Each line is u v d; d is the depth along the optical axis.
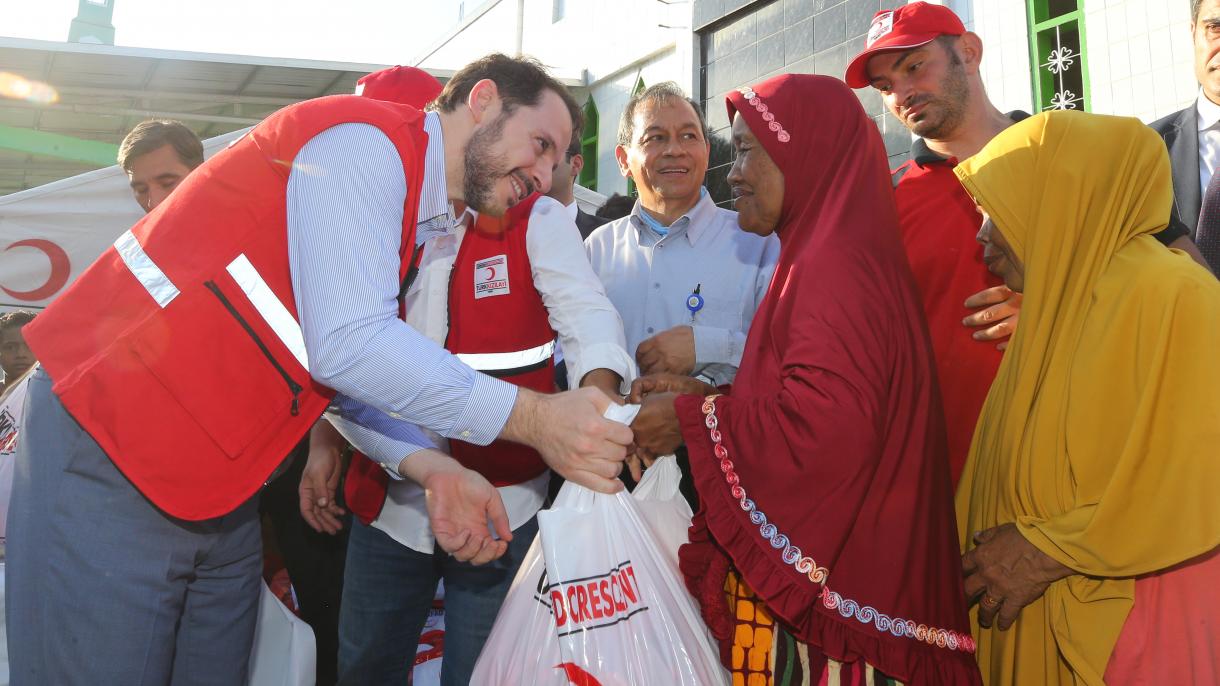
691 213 2.55
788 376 1.51
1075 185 1.65
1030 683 1.61
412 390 1.45
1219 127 2.72
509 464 2.01
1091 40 4.45
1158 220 1.63
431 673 2.58
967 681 1.52
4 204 4.29
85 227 4.45
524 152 1.71
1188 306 1.46
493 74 1.72
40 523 1.48
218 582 1.68
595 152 9.55
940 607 1.52
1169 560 1.41
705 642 1.60
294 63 8.06
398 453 1.80
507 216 2.08
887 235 1.66
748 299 2.45
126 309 1.48
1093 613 1.51
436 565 2.10
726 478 1.51
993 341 2.00
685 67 7.82
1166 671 1.45
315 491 2.31
